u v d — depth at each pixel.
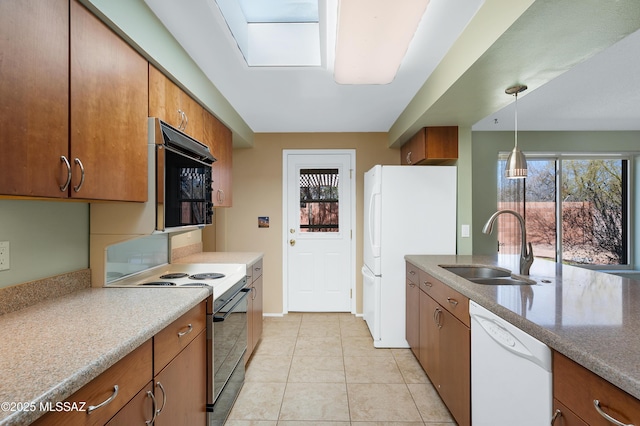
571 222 4.12
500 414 1.32
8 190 0.88
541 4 1.15
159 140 1.56
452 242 2.98
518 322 1.18
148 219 1.57
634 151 4.06
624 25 1.28
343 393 2.22
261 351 2.89
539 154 4.09
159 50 1.61
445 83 2.00
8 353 0.86
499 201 4.10
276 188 3.90
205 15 1.58
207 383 1.66
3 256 1.21
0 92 0.85
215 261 2.63
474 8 1.53
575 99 2.88
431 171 2.98
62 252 1.48
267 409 2.03
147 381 1.09
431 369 2.25
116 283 1.82
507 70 1.70
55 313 1.21
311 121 3.45
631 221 4.10
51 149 1.01
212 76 2.29
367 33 1.57
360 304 3.89
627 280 1.82
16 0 0.90
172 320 1.22
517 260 2.59
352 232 3.92
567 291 1.56
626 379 0.74
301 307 3.96
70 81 1.09
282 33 2.11
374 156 3.89
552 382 1.02
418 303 2.57
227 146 2.94
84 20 1.16
